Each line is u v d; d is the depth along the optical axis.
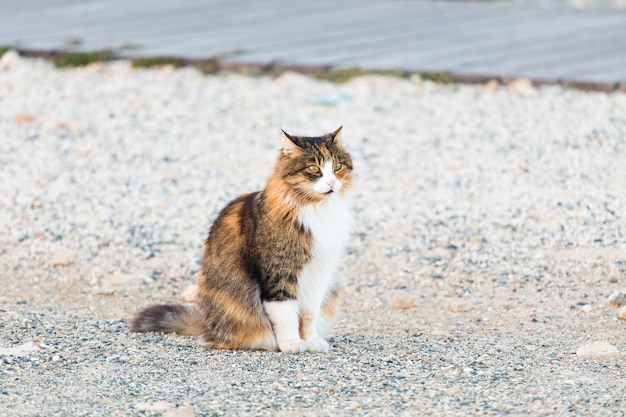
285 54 21.83
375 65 20.70
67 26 25.81
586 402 7.25
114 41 23.62
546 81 19.11
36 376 7.90
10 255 12.19
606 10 27.06
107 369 8.14
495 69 20.08
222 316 8.91
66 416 7.00
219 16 26.84
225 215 9.20
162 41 23.58
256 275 8.80
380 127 17.17
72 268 11.81
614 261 11.48
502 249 12.07
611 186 13.98
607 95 18.44
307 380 7.88
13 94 19.66
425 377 7.95
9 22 26.61
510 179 14.45
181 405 7.25
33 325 9.52
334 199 8.86
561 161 15.13
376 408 7.20
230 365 8.34
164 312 9.48
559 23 25.20
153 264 11.95
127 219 13.34
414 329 9.69
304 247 8.67
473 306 10.42
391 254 12.12
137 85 20.20
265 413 7.10
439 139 16.47
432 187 14.36
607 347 8.57
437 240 12.45
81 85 20.30
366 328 9.78
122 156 15.91
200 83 20.33
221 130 17.23
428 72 19.95
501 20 25.84
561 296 10.59
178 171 15.22
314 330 9.02
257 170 15.21
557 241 12.17
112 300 10.84
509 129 16.73
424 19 26.11
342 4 28.62
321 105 18.52
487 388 7.63
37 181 14.73
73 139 16.78
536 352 8.71
